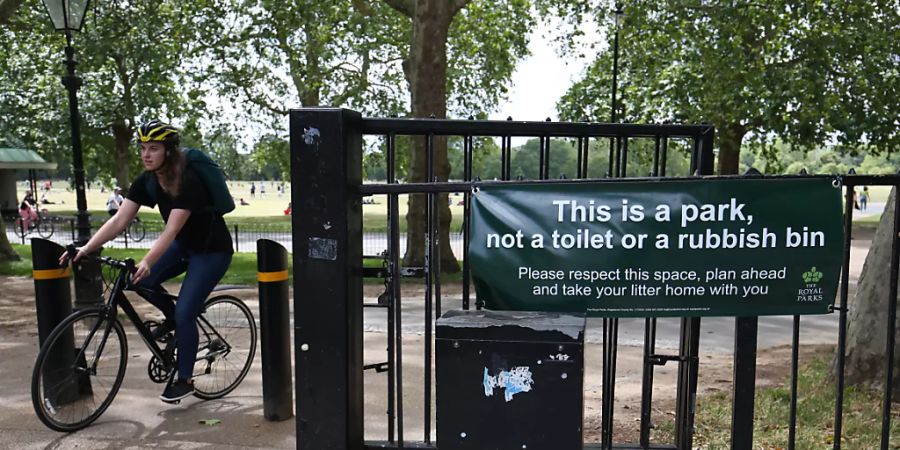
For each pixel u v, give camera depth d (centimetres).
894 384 419
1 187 3478
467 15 1930
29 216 2522
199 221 407
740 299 261
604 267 262
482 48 2000
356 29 1930
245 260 1473
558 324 242
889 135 1714
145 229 2408
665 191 258
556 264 264
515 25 1941
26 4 1766
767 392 447
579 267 263
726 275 260
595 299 264
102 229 403
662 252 260
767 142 2128
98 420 413
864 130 1656
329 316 270
